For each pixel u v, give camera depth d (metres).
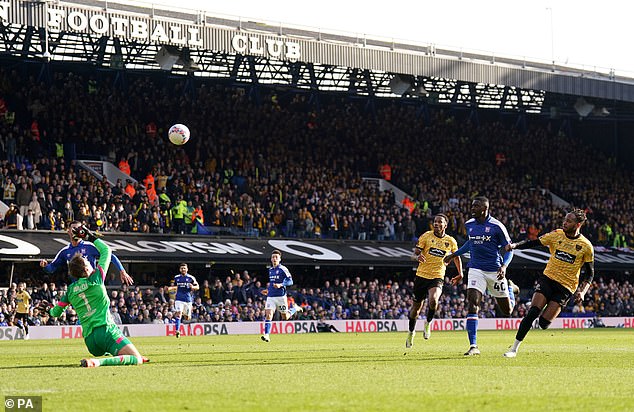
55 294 38.25
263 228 48.84
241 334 39.59
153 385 11.41
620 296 54.03
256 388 11.01
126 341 14.88
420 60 50.25
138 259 41.78
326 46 47.50
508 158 65.25
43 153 47.09
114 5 41.72
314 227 50.34
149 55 51.84
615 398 10.02
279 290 29.41
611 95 56.38
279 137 56.81
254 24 45.62
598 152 69.31
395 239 52.47
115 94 52.75
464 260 51.91
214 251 44.53
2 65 51.28
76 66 53.09
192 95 56.91
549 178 65.31
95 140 49.88
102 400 9.82
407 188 58.97
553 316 16.47
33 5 39.47
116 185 45.62
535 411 9.00
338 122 60.25
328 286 46.44
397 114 63.41
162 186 47.75
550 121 69.75
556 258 16.34
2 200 43.41
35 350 22.80
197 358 17.62
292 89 60.94
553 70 55.88
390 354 18.69
